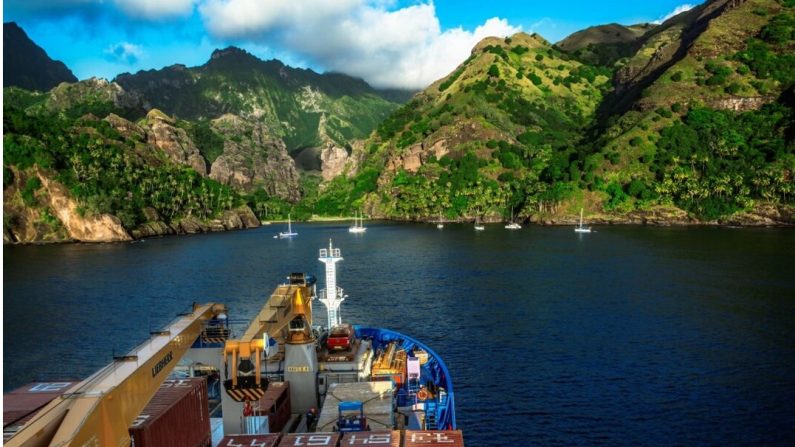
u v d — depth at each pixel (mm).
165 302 112000
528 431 51938
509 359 71500
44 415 20125
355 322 91125
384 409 35062
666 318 90688
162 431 27141
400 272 144625
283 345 45844
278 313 39000
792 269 132875
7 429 26984
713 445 49062
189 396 30719
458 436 29156
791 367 66875
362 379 44969
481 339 80500
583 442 49781
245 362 33438
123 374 24203
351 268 154500
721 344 76375
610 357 71750
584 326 86875
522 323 89062
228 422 37438
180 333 32906
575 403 57781
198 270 157250
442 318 93062
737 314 92312
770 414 54562
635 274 132125
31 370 72688
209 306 42125
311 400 41188
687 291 111125
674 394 59656
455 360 71562
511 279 129750
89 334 88562
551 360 70938
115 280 140375
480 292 114750
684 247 178625
